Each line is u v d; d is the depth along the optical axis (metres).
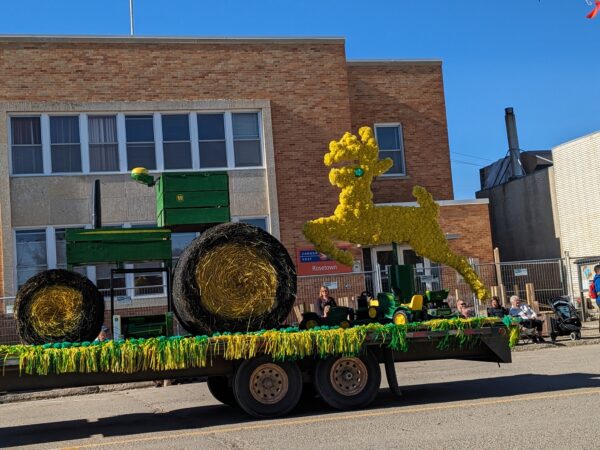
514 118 30.53
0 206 18.33
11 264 18.22
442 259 11.79
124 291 18.42
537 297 20.38
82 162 19.05
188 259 9.15
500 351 10.25
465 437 7.25
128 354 8.64
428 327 9.88
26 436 9.00
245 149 20.14
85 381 8.73
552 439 6.98
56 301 9.52
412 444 7.04
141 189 19.30
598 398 9.19
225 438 7.88
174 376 9.09
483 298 11.79
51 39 19.03
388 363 9.88
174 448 7.45
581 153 23.38
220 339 8.91
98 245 9.84
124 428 9.16
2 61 18.70
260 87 20.31
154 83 19.62
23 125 18.91
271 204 19.94
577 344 17.16
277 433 7.99
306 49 20.73
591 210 22.91
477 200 21.66
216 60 20.09
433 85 23.00
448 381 12.13
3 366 8.37
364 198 11.56
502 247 27.45
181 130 19.80
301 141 20.45
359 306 11.55
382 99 22.58
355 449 6.94
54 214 18.70
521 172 29.84
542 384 10.88
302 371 9.61
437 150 22.81
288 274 9.49
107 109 19.22
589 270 21.38
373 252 20.94
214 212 10.28
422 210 11.84
